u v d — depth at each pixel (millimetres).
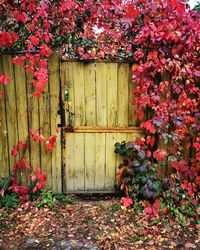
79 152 4043
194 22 3438
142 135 4012
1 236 3324
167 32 3395
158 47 3516
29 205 3832
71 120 3951
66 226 3506
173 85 3643
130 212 3760
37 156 4000
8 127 3908
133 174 3785
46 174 4055
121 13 3875
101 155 4062
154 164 3836
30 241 3252
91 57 3789
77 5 3725
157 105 3701
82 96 3902
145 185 3727
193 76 3646
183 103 3652
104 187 4145
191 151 3922
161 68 3559
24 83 3809
